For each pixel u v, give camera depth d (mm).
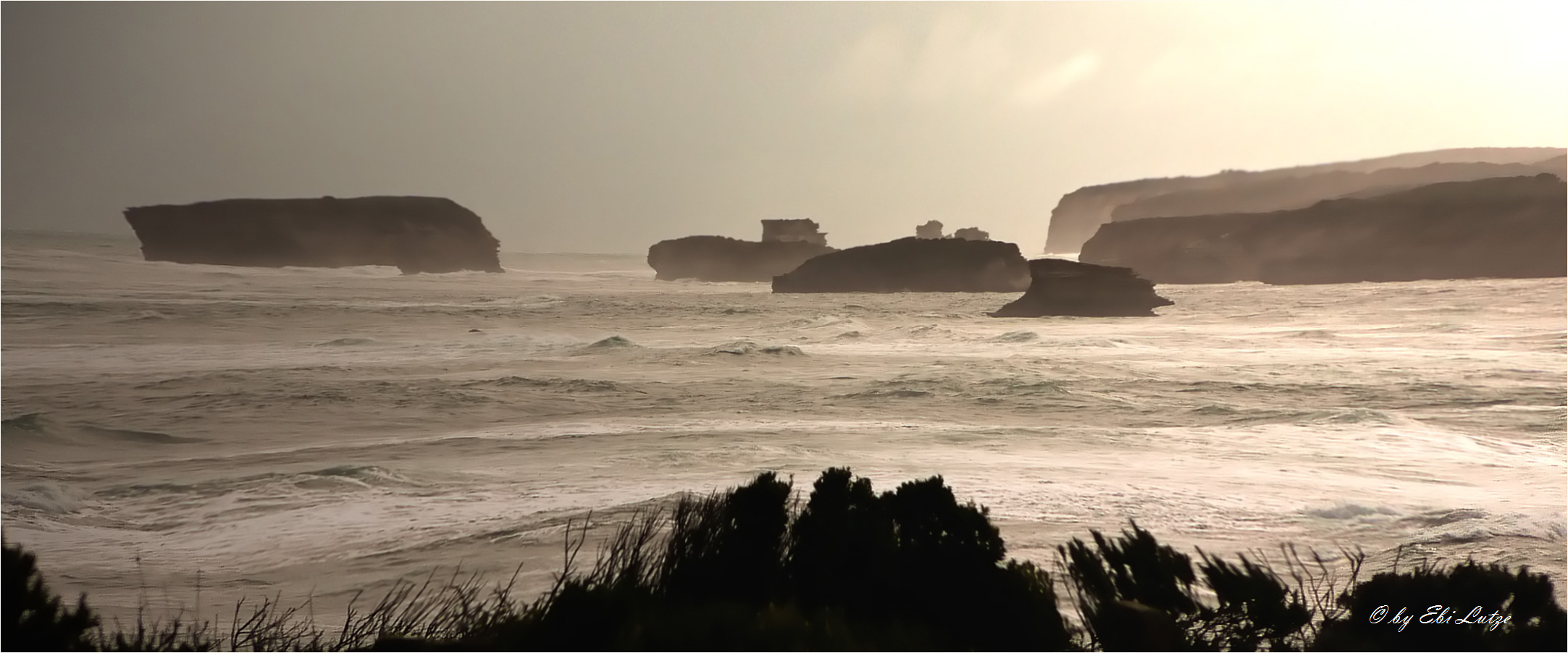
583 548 16438
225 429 42312
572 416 45312
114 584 15289
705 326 124812
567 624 6098
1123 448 33000
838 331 111000
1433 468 29016
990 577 7496
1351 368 66188
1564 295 154250
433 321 133000
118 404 51188
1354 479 26453
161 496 25656
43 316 123438
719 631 5973
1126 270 146500
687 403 49812
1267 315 134875
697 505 8750
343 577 15430
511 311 155125
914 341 96875
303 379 61875
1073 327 117625
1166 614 7094
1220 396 51938
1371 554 16219
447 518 20906
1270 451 32469
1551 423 41219
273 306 151375
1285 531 18641
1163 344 89750
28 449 35531
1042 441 34250
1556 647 6852
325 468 28156
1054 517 19859
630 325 129000
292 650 8250
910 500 8312
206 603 13461
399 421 44656
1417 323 110750
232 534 20766
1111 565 8133
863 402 49719
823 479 8727
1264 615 7539
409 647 6238
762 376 63125
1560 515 19344
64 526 22016
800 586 7688
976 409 46656
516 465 29359
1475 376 60156
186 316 129875
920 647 6578
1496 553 16094
